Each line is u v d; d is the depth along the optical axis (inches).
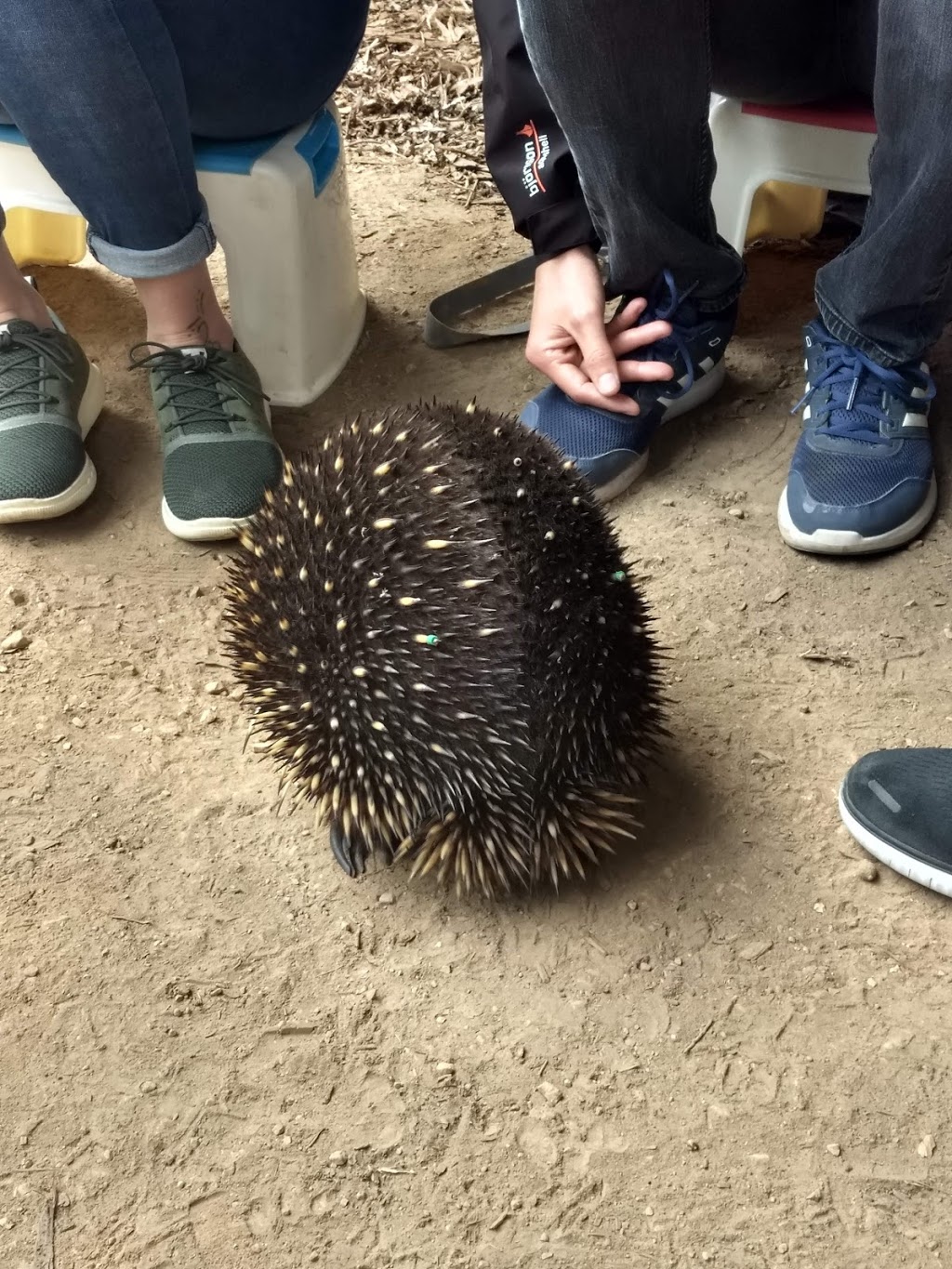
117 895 34.6
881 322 40.9
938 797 34.4
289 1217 30.0
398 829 32.8
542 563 30.6
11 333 43.3
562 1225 29.9
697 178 41.7
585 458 42.8
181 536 42.3
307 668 31.8
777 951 33.7
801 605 40.8
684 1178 30.5
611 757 32.6
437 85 62.8
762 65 43.1
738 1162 30.6
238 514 41.8
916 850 34.2
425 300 51.8
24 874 34.9
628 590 32.9
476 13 41.3
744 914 34.4
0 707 38.3
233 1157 30.7
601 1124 31.2
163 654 39.8
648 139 39.6
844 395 41.9
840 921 34.2
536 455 32.9
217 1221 30.0
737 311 46.3
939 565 41.6
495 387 48.1
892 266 39.0
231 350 44.4
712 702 38.5
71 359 44.2
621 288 44.0
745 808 36.3
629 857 35.4
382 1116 31.3
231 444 42.4
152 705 38.6
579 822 32.4
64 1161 30.6
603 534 32.7
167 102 39.0
